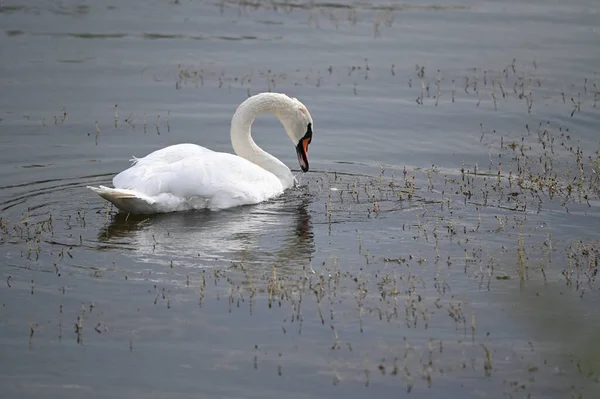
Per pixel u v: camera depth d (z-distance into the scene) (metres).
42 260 13.71
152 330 11.81
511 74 24.89
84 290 12.79
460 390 10.67
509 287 13.23
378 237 15.04
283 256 14.12
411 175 18.38
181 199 15.69
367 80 24.34
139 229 14.99
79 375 10.85
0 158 18.59
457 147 20.11
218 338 11.67
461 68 25.39
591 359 11.05
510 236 15.20
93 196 16.72
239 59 25.89
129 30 28.42
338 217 15.90
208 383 10.73
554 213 16.31
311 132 18.30
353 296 12.84
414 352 11.45
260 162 17.84
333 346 11.54
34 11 30.11
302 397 10.50
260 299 12.66
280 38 27.97
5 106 21.69
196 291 12.83
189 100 22.61
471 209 16.47
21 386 10.60
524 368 11.14
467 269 13.84
